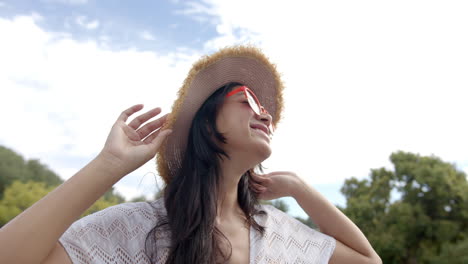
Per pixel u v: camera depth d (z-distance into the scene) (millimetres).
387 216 19047
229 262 1363
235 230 1496
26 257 1002
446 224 17469
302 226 1758
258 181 1801
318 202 1772
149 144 1343
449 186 18594
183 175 1552
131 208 1459
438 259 16656
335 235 1749
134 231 1376
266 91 1970
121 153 1222
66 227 1092
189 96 1646
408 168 20094
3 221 10234
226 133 1518
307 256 1572
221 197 1545
